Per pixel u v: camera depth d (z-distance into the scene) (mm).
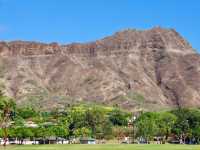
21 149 177125
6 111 193500
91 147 195375
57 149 177250
